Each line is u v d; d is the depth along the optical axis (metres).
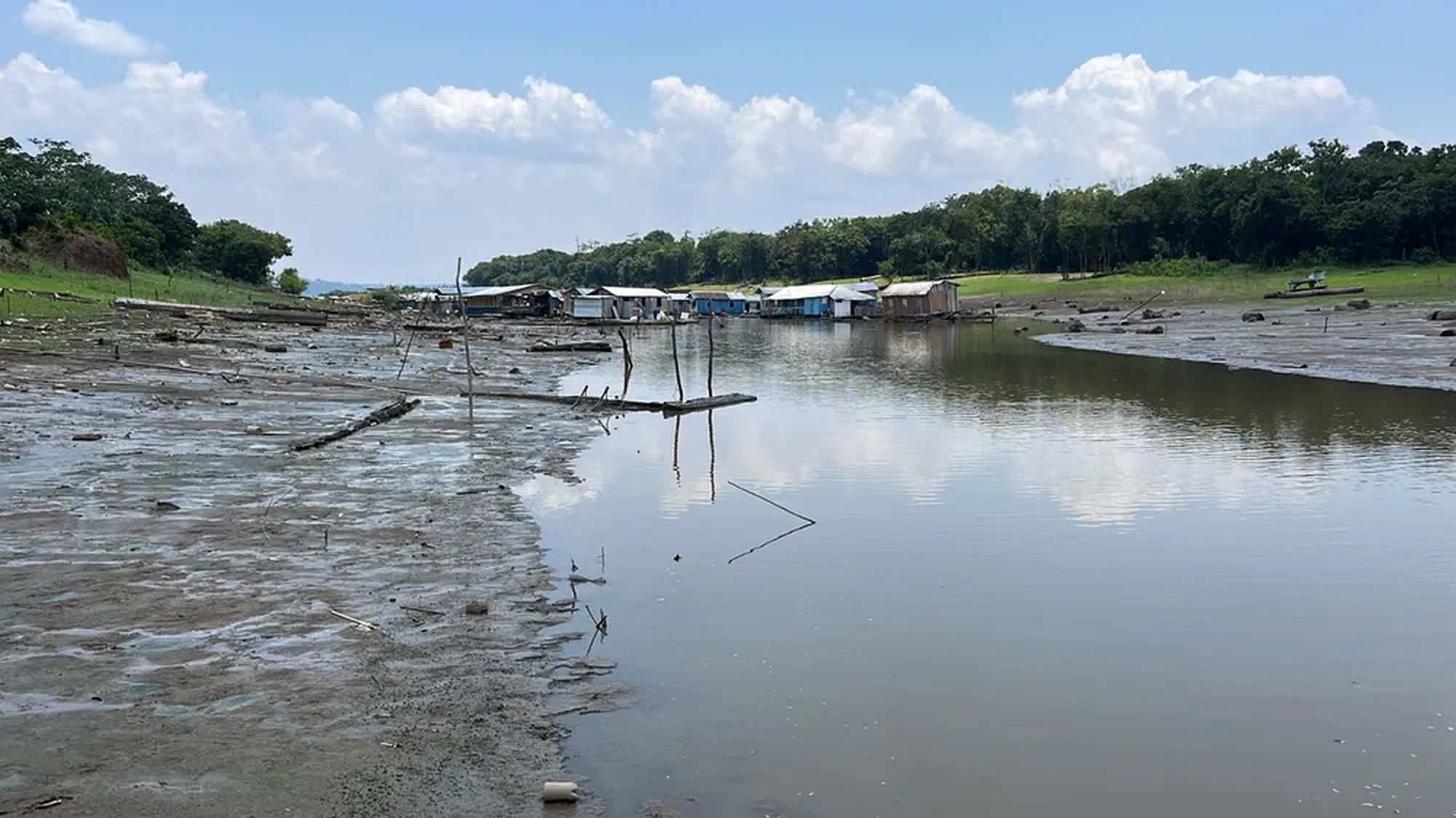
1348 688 9.27
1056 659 9.89
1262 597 11.93
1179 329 64.88
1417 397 29.62
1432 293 80.62
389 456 19.41
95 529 13.02
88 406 23.47
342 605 10.52
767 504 16.75
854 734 8.12
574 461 20.14
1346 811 7.09
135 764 6.96
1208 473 19.33
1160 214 123.56
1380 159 123.81
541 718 8.14
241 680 8.48
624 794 7.00
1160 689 9.19
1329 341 48.97
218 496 15.27
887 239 165.62
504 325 79.69
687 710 8.47
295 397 27.67
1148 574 12.81
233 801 6.53
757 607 11.29
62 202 97.38
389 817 6.48
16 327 40.81
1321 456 20.92
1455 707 8.87
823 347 60.50
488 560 12.41
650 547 13.77
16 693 8.04
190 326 51.19
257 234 130.62
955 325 88.00
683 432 24.97
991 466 20.28
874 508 16.52
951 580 12.52
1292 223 110.25
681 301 113.50
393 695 8.38
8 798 6.41
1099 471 19.64
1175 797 7.27
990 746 7.99
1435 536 14.59
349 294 141.50
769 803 6.98
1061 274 130.38
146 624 9.70
